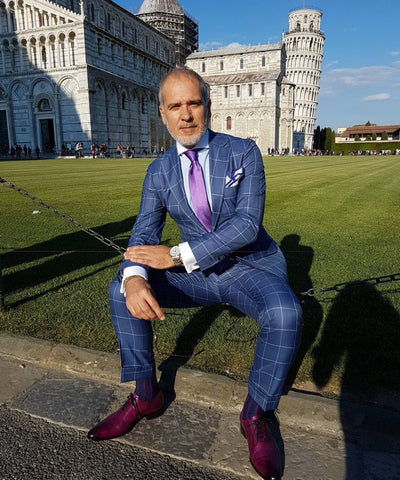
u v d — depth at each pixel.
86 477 1.90
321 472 1.94
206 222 2.27
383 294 3.99
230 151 2.24
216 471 1.95
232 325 3.35
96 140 49.47
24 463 1.98
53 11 46.81
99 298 3.91
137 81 60.69
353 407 2.30
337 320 3.46
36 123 50.38
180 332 3.24
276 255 2.37
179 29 84.88
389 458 2.03
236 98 78.12
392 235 6.66
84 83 46.97
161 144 68.50
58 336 3.15
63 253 5.54
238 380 2.58
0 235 6.58
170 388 2.57
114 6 58.66
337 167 28.53
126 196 11.47
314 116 116.88
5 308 3.65
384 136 109.38
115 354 2.85
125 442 2.15
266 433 2.00
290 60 111.31
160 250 2.11
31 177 17.78
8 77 49.72
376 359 2.85
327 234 6.73
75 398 2.51
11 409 2.39
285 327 1.91
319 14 110.69
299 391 2.52
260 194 2.21
